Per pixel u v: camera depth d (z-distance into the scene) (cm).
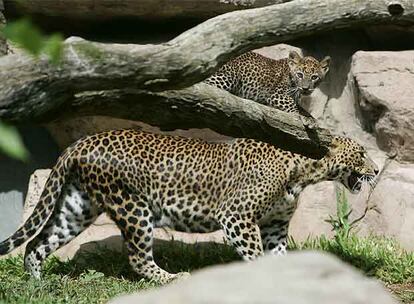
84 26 1514
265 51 1606
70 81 722
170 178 1292
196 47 789
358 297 379
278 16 845
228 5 1451
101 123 1482
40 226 1263
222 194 1292
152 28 1532
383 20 893
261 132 973
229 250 1387
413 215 1437
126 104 824
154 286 1231
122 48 743
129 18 1488
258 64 1520
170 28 1534
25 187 1567
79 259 1372
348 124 1560
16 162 1563
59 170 1274
